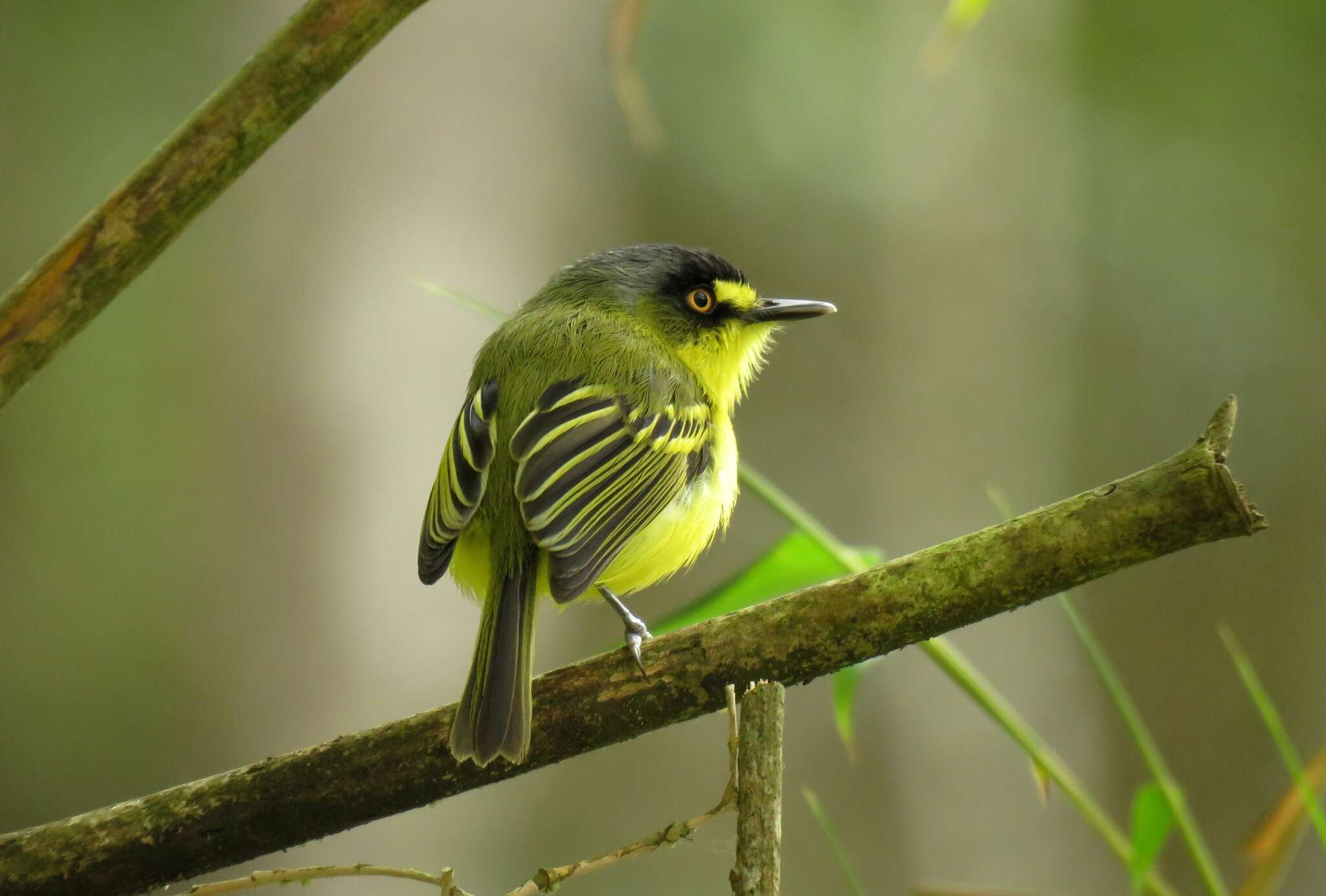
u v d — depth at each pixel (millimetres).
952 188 16953
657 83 16328
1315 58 17688
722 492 6438
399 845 12438
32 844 4535
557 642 15164
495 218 13844
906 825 14656
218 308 12758
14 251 15023
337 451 12648
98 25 15258
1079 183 17672
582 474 5715
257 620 12320
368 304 12922
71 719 12602
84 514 12781
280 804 4547
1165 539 4066
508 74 14070
